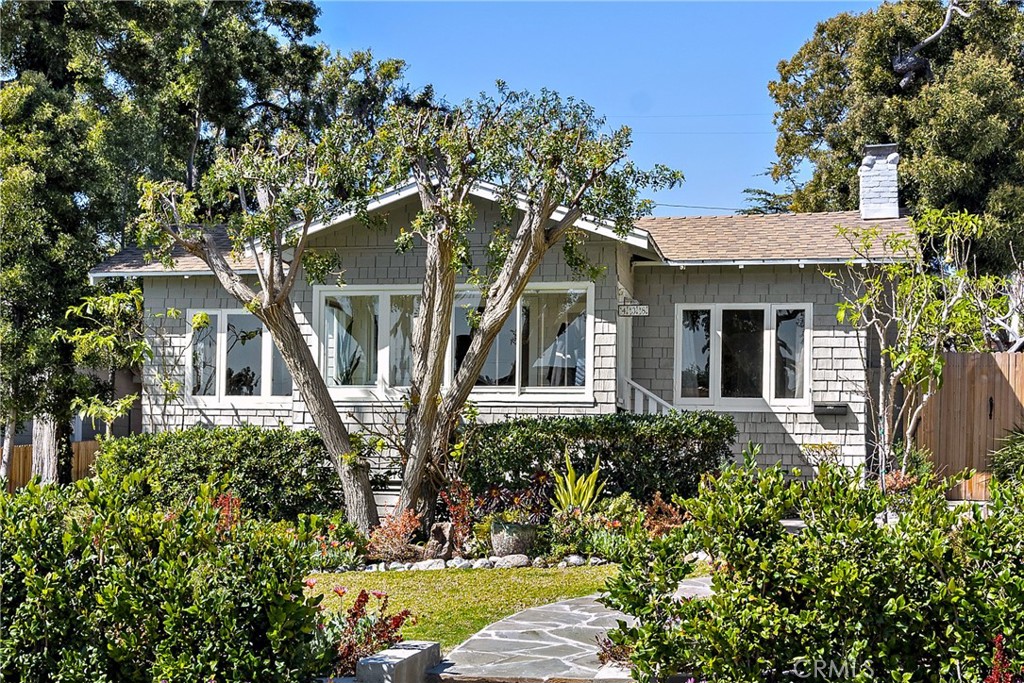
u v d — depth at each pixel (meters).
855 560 6.15
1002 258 28.14
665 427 15.70
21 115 20.95
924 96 29.66
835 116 37.12
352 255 18.09
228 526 6.99
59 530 6.75
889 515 13.32
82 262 20.94
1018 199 27.88
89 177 21.22
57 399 20.59
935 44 32.00
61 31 23.88
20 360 19.84
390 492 17.42
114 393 22.31
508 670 8.15
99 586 6.62
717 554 6.58
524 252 14.33
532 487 15.66
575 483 14.89
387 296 18.02
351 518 14.77
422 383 14.58
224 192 15.09
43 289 20.17
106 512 6.79
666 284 18.97
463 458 15.25
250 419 19.33
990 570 6.20
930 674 5.98
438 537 14.53
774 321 18.45
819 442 18.12
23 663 6.48
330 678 7.04
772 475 6.71
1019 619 5.87
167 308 19.92
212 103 31.94
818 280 18.31
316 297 18.27
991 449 18.11
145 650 6.48
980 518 6.30
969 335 21.34
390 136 14.14
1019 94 28.89
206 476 16.20
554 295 17.27
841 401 18.06
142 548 6.76
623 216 14.37
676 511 14.78
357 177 14.41
